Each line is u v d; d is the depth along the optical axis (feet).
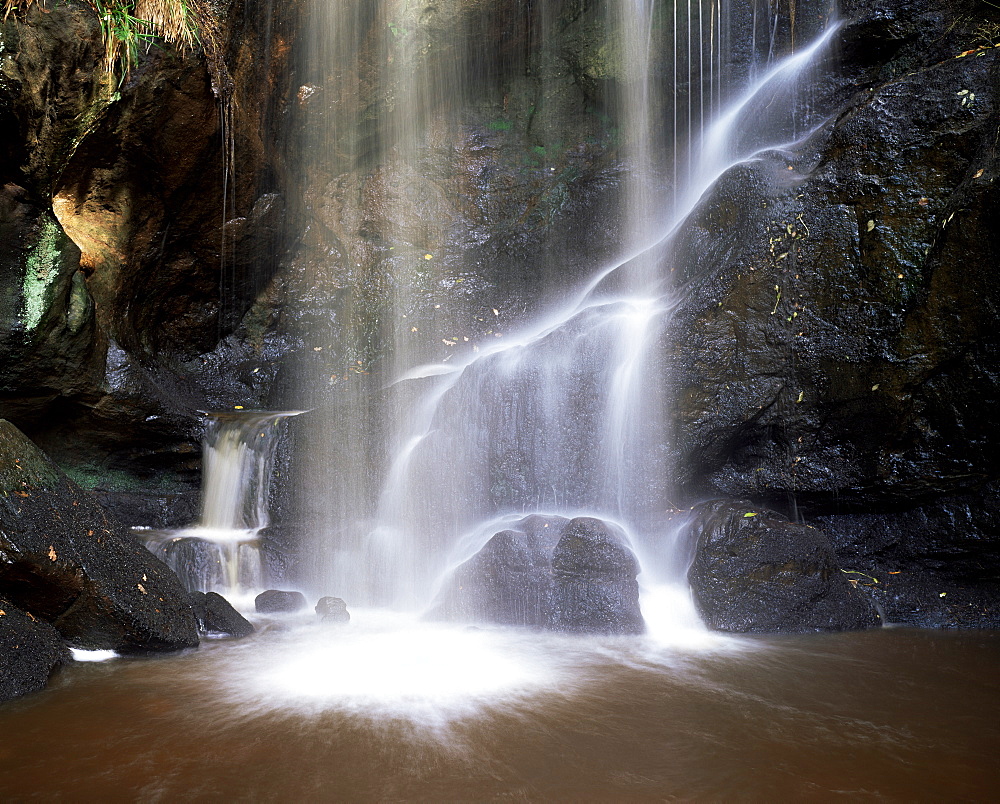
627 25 32.42
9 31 18.40
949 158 21.17
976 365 20.40
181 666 16.47
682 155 32.73
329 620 20.70
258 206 30.42
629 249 33.63
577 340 23.43
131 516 25.66
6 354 21.48
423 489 23.66
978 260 20.17
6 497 15.90
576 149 34.81
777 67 29.60
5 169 20.12
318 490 24.36
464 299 34.63
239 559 23.49
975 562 21.31
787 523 20.75
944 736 12.60
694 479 23.34
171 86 23.71
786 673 16.07
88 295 23.67
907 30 26.16
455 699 14.40
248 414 27.63
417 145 34.88
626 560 20.08
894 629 20.01
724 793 10.61
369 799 10.42
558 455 22.90
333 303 34.12
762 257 22.81
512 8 32.04
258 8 25.79
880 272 21.57
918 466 21.52
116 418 25.31
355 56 30.83
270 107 28.86
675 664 16.70
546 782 10.94
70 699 14.23
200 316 31.24
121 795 10.49
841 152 22.57
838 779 11.04
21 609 16.20
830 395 22.07
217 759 11.65
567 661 16.97
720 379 22.62
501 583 20.57
